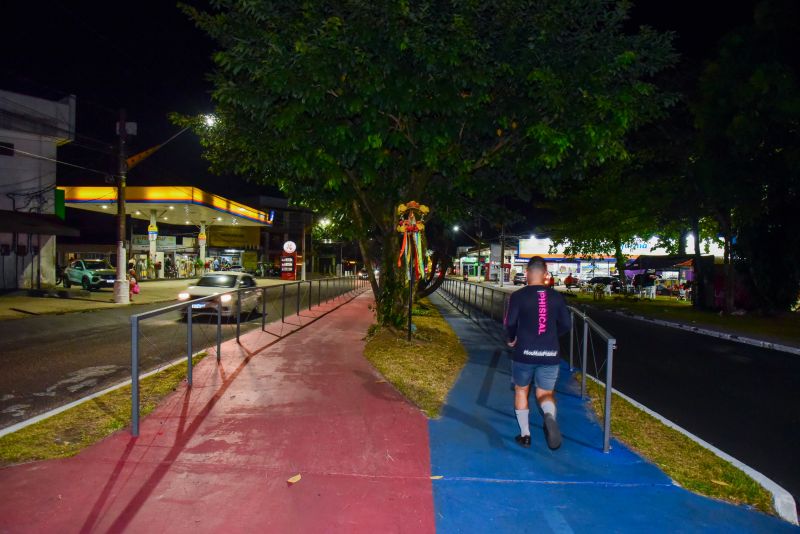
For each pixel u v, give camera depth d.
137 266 38.81
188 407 5.93
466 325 14.92
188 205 33.91
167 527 3.40
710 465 4.65
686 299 31.97
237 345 10.17
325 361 8.55
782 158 17.31
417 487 4.06
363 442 4.94
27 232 22.73
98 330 13.23
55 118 25.89
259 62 7.89
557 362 4.75
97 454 4.52
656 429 5.65
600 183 29.64
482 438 5.14
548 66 7.93
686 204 23.66
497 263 65.94
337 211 11.68
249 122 9.84
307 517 3.58
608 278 44.50
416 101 7.85
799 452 5.48
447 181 10.52
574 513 3.75
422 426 5.43
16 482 3.96
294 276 44.62
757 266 21.75
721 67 18.06
